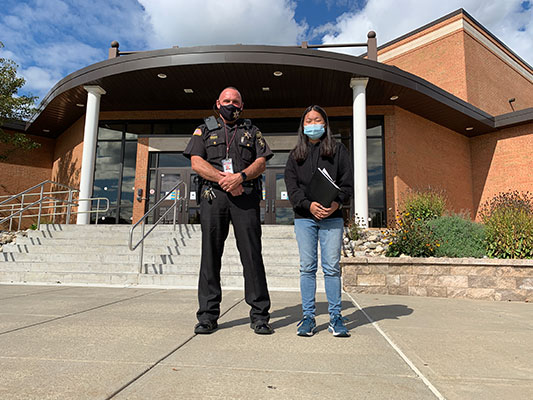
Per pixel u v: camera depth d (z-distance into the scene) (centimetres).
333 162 279
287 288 550
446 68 1608
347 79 1052
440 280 540
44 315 327
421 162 1262
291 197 279
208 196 279
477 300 505
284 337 257
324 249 274
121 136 1338
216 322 276
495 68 1761
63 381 167
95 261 672
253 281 277
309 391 161
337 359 208
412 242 621
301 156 282
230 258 666
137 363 195
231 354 214
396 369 193
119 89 1125
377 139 1238
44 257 682
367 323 315
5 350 217
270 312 355
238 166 282
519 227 593
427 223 678
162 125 1336
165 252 708
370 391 162
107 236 804
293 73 1016
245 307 379
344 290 557
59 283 590
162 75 1030
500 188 1370
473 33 1644
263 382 171
